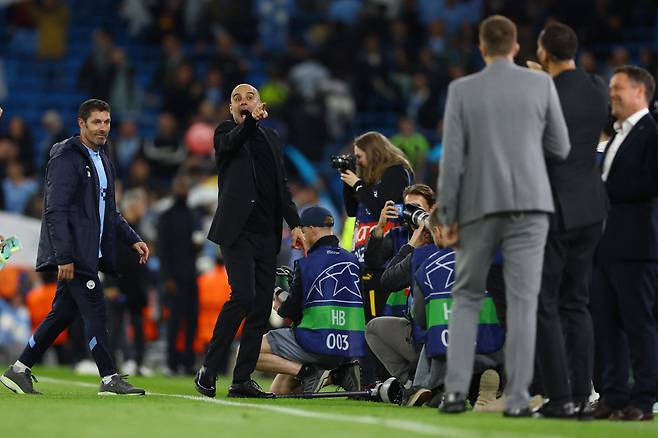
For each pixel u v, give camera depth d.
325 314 34.97
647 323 29.19
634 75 29.36
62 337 62.81
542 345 27.16
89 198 33.81
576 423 25.86
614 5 86.50
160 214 57.00
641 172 29.03
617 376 29.50
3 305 65.00
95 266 33.66
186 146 82.94
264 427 24.25
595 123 27.83
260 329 34.38
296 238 34.66
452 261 31.42
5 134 90.69
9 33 99.44
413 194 35.03
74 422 25.06
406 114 84.94
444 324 31.12
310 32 93.00
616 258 29.23
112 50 88.94
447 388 27.05
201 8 94.94
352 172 37.94
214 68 85.62
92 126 33.94
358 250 37.16
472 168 26.58
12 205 77.62
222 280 61.38
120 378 33.97
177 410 28.06
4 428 23.97
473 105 26.61
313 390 35.38
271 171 34.47
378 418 26.25
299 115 80.19
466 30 85.56
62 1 97.81
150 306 63.47
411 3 89.81
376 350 34.41
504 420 25.92
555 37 28.09
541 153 26.75
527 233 26.39
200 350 61.41
